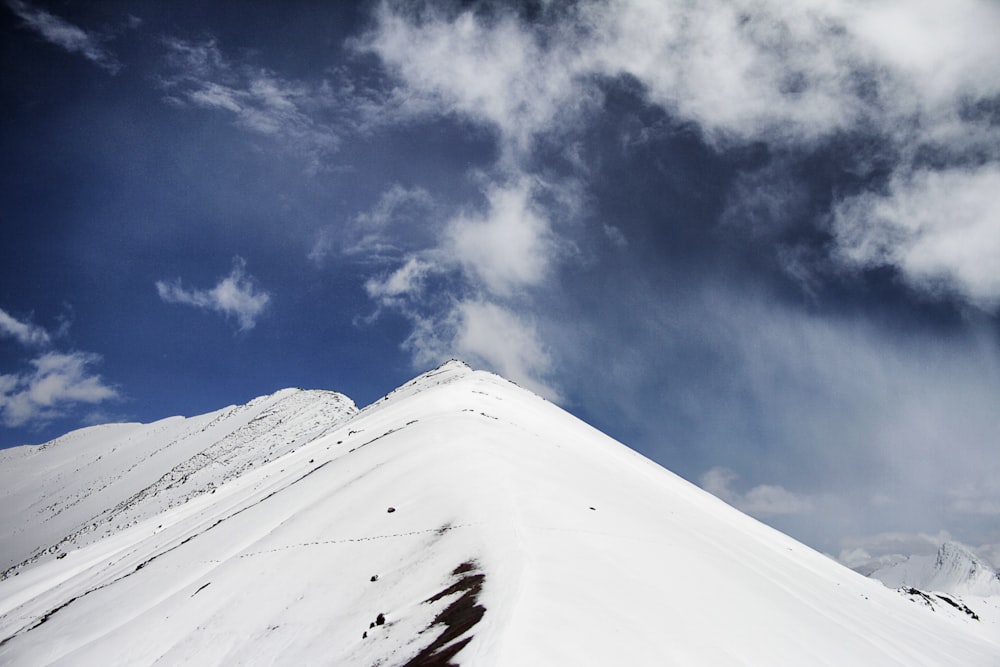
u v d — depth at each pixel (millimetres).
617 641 14922
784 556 51969
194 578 32875
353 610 22484
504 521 24734
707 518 50531
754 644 18016
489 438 40500
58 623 35000
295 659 20766
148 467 188125
